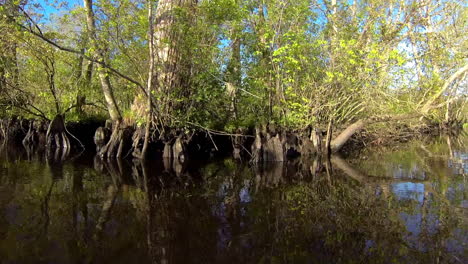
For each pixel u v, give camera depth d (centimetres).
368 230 441
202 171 930
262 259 354
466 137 2369
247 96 1300
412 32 1142
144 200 586
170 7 1069
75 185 695
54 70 1315
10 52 1176
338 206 554
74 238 403
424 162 1074
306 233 432
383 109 1203
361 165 1034
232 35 1170
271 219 486
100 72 1089
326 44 1109
